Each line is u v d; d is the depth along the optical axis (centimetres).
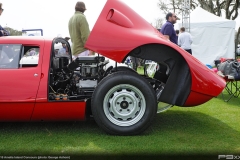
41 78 336
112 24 346
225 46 1434
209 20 1470
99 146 302
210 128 371
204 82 341
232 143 312
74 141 320
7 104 332
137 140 321
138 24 363
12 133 353
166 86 358
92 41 337
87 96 359
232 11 2580
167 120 415
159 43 337
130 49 330
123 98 337
